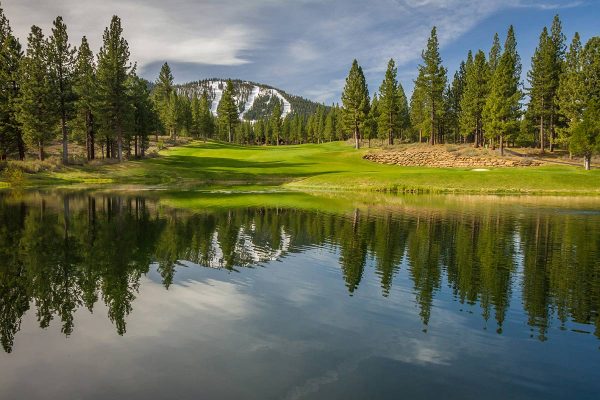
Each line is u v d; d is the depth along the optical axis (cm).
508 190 4656
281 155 8312
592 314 1058
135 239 1962
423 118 10519
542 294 1205
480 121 8275
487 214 2919
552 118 7406
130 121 6612
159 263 1524
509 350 857
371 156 7575
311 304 1112
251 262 1556
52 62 5766
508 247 1850
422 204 3556
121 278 1335
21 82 5647
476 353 841
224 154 8412
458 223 2514
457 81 10050
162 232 2147
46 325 958
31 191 4325
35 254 1644
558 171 5606
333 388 694
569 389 709
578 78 6400
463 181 4922
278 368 762
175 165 6744
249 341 880
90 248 1759
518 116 6981
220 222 2494
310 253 1712
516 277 1380
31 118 5541
